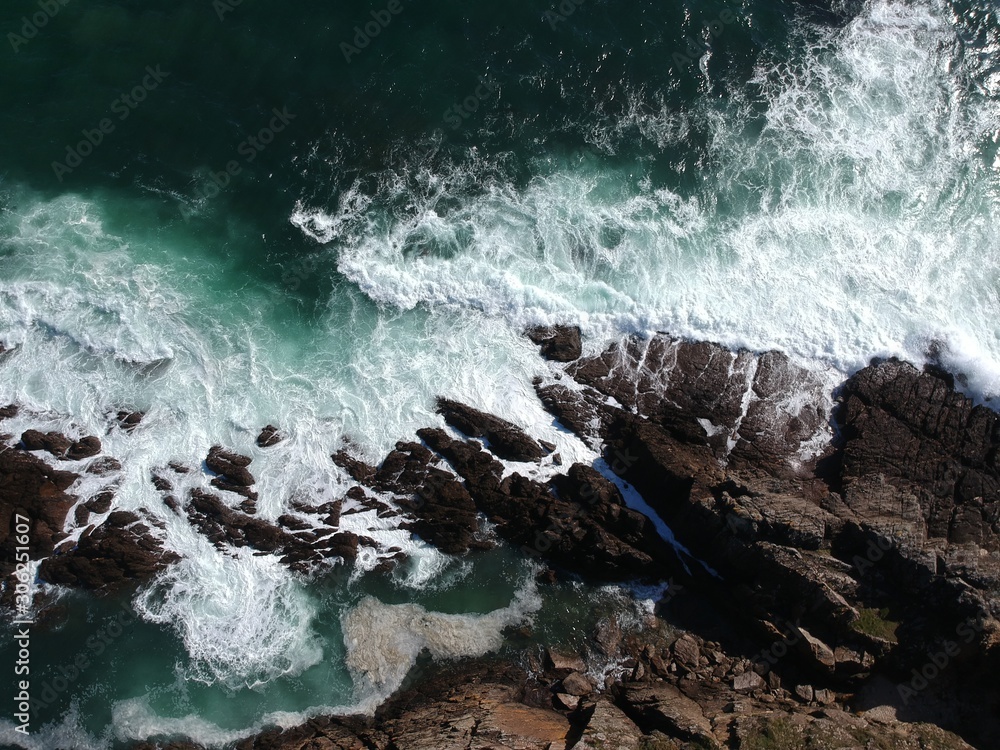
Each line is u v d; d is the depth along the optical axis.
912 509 33.69
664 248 41.06
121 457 36.28
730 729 30.14
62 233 40.38
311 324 39.50
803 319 39.19
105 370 37.69
